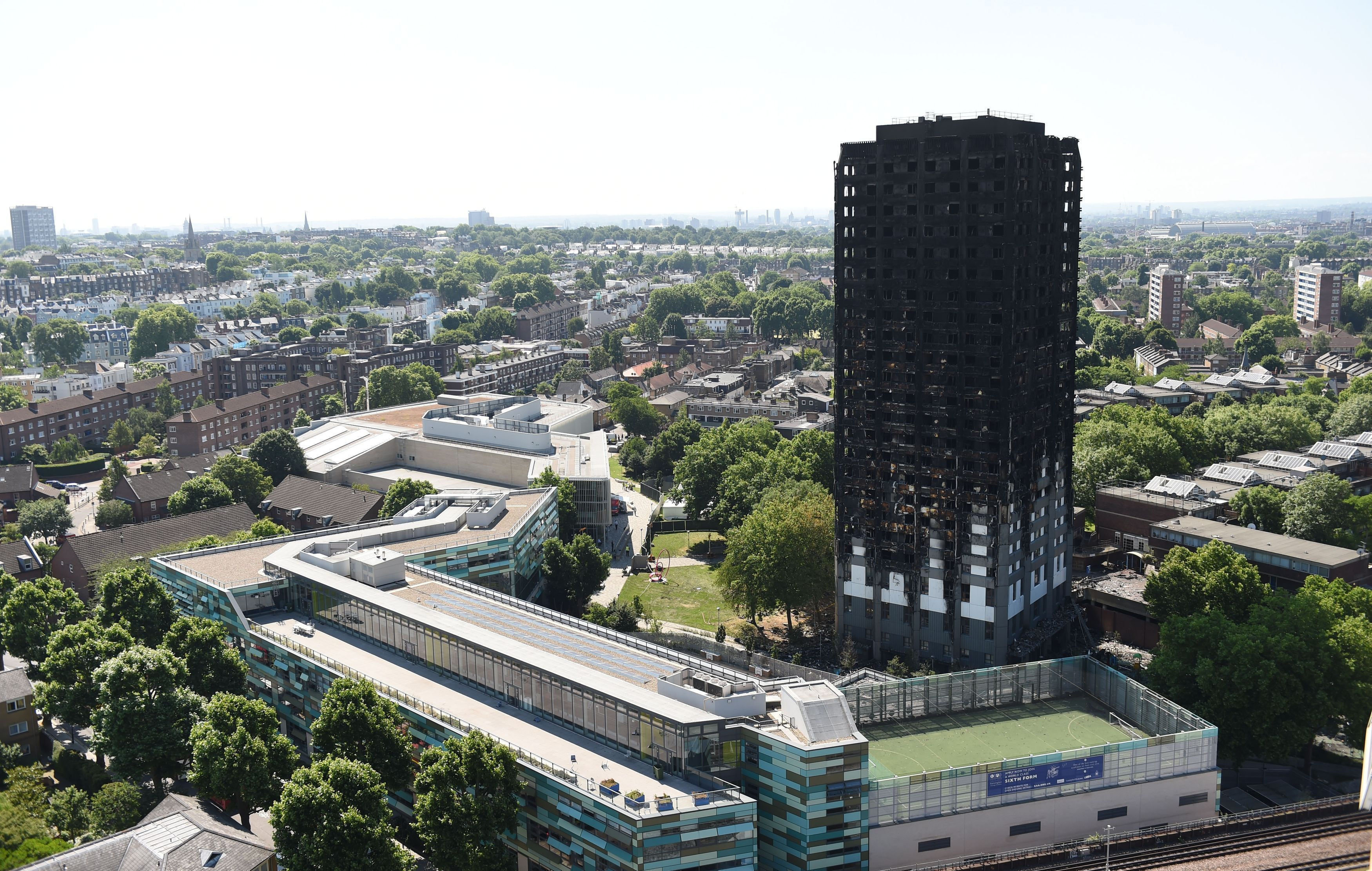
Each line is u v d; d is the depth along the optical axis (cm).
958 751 16150
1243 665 16975
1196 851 14725
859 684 17225
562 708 14738
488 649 15600
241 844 12875
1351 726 17562
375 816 13400
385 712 14738
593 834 12850
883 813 14488
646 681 14938
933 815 14688
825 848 13338
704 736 13300
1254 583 19775
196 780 14675
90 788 16662
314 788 13175
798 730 13562
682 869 12481
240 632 18412
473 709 15300
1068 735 16725
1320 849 14688
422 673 16550
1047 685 18100
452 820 13112
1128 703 17312
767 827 13612
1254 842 14912
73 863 12450
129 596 19550
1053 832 15225
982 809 14850
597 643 16438
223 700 15525
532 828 13762
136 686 16038
